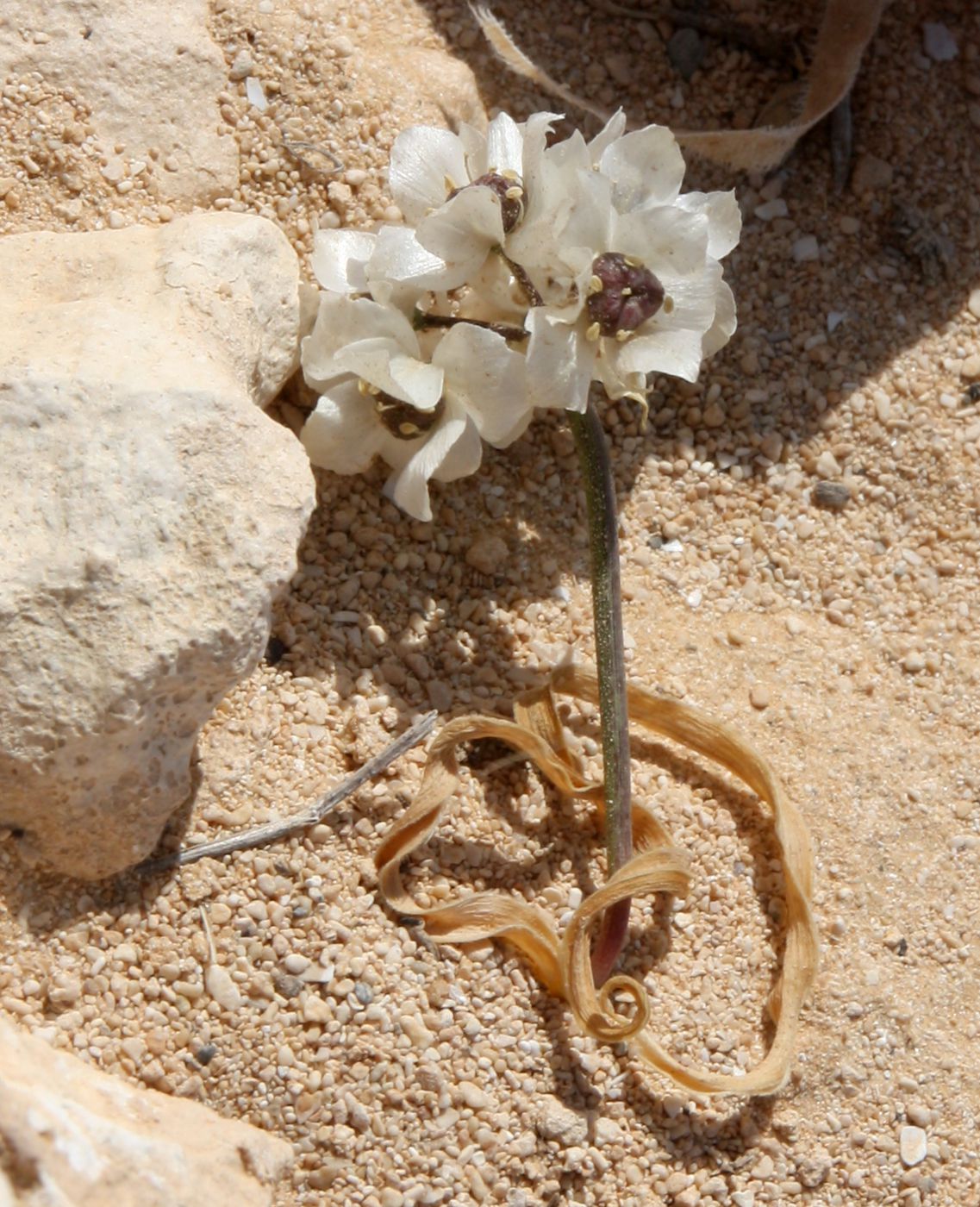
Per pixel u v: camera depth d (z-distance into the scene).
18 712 0.24
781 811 0.27
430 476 0.26
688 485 0.29
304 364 0.26
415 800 0.26
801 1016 0.27
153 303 0.26
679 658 0.28
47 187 0.27
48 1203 0.23
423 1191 0.25
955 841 0.28
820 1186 0.26
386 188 0.28
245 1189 0.24
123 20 0.28
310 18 0.29
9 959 0.25
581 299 0.25
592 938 0.26
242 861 0.26
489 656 0.27
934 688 0.29
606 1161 0.26
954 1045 0.27
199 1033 0.25
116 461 0.25
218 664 0.25
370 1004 0.25
